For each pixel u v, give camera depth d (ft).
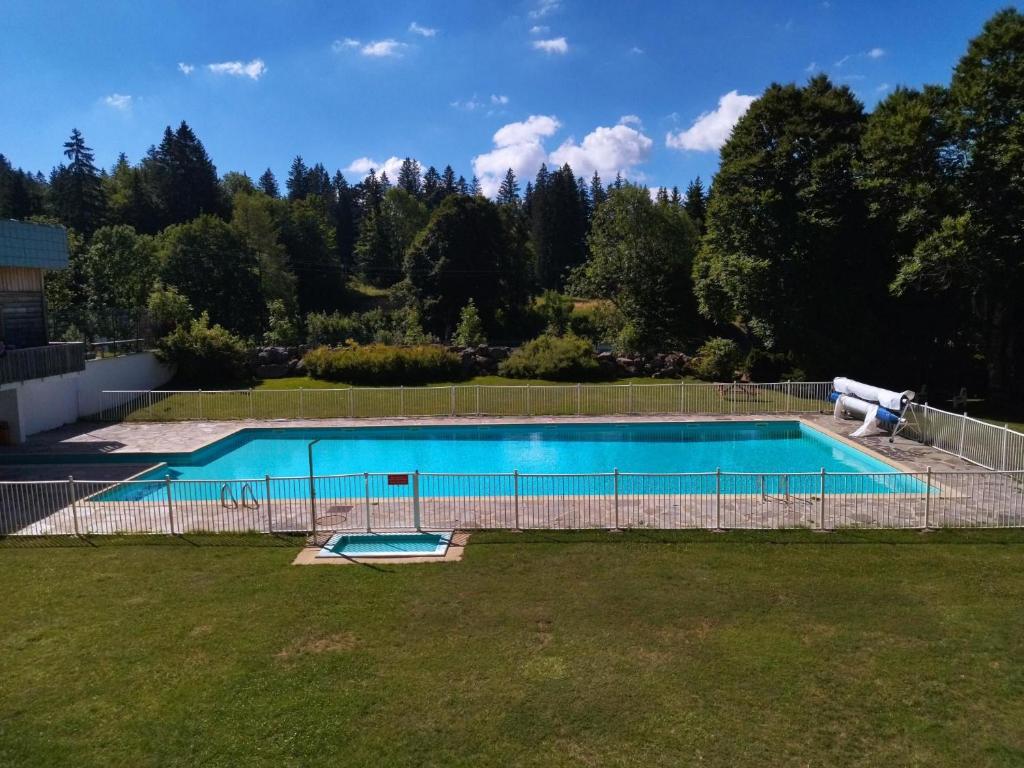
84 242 159.63
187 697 22.79
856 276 91.56
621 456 61.26
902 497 42.75
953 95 79.05
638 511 41.24
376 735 20.75
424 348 99.35
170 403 75.51
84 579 32.32
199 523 39.81
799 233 90.02
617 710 21.84
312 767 19.39
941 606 28.71
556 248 281.74
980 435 51.29
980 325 89.71
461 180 383.45
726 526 38.47
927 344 92.53
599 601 29.50
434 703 22.27
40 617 28.55
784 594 29.96
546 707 22.03
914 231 84.38
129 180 247.09
